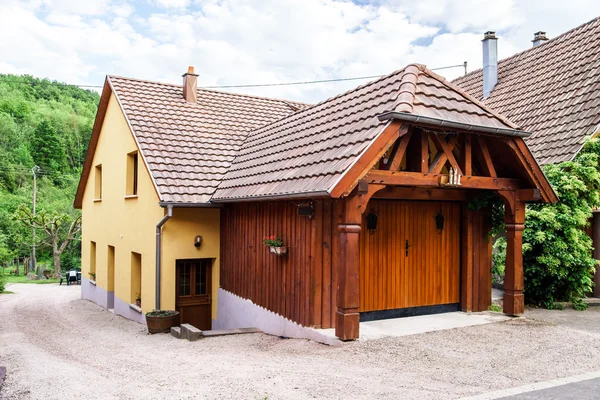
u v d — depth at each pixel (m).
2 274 26.62
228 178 11.89
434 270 9.73
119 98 14.28
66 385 6.33
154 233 12.08
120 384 6.31
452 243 9.95
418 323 8.82
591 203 11.20
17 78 91.81
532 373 6.29
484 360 6.80
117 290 15.09
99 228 17.41
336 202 8.17
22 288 27.84
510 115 14.99
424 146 8.07
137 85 15.42
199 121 14.62
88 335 11.22
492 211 9.98
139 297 13.85
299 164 8.97
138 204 13.27
